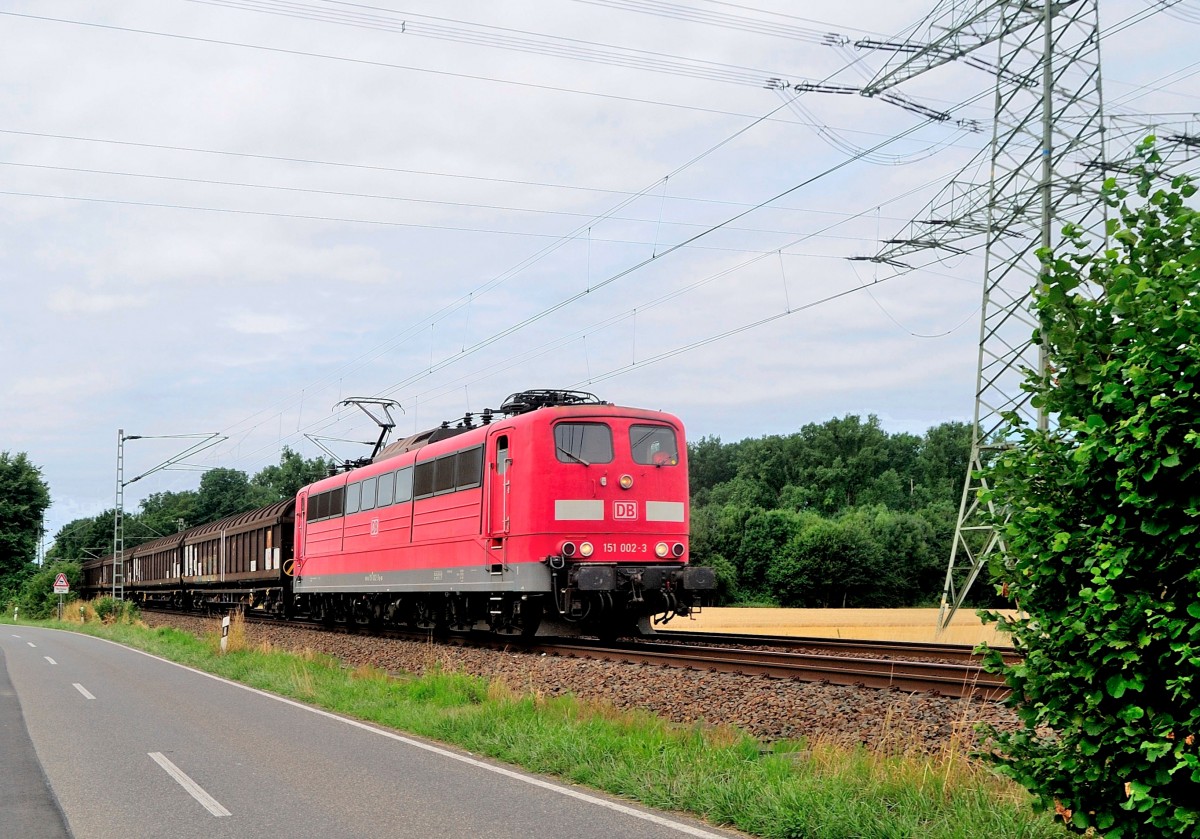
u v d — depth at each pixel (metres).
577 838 6.55
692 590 17.11
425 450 21.22
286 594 33.59
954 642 23.47
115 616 46.16
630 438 17.75
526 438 17.38
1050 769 4.99
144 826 7.04
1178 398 4.37
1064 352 4.98
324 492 28.20
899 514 81.06
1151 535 4.53
